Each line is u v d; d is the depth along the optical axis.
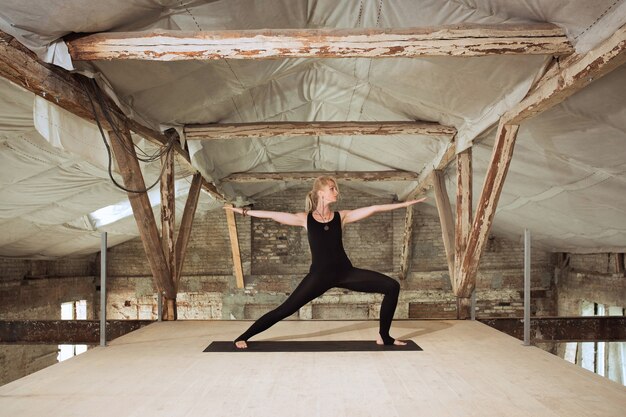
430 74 3.78
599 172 4.00
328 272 3.25
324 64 4.44
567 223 6.09
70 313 9.44
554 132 3.65
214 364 2.90
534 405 2.17
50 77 2.80
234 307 9.97
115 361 3.00
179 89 3.95
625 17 2.25
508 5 2.71
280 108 5.33
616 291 7.00
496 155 3.76
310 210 3.38
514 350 3.24
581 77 2.60
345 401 2.23
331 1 3.31
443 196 5.81
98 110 3.32
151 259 4.32
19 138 3.78
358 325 4.24
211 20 3.02
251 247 10.02
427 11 3.01
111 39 2.80
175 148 4.96
